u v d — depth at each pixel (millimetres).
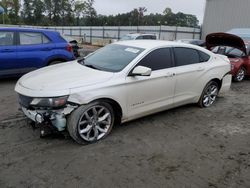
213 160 4035
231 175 3666
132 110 4762
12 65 7637
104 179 3422
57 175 3449
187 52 5762
